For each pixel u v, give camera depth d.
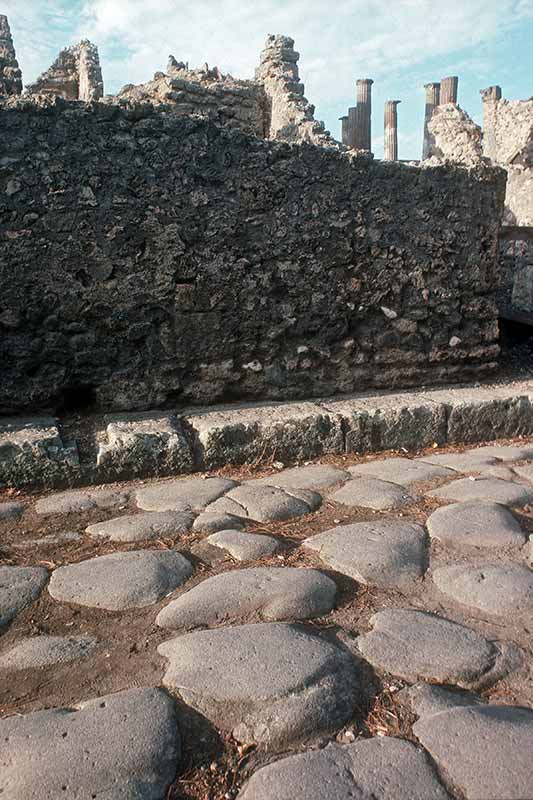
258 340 4.77
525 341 7.03
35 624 2.29
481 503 3.27
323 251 4.84
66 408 4.42
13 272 4.09
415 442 4.49
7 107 3.99
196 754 1.66
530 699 1.87
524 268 7.95
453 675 1.96
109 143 4.20
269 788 1.54
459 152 14.17
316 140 9.55
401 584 2.53
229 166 4.50
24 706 1.86
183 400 4.64
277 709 1.78
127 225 4.29
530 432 4.81
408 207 5.09
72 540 3.01
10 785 1.54
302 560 2.74
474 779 1.54
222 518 3.17
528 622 2.24
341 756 1.64
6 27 9.70
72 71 12.87
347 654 2.06
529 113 15.18
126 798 1.51
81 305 4.26
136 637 2.19
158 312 4.46
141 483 3.81
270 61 10.86
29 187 4.06
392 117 26.86
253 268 4.66
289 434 4.16
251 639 2.10
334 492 3.61
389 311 5.14
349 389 5.11
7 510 3.36
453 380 5.48
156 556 2.74
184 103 9.70
